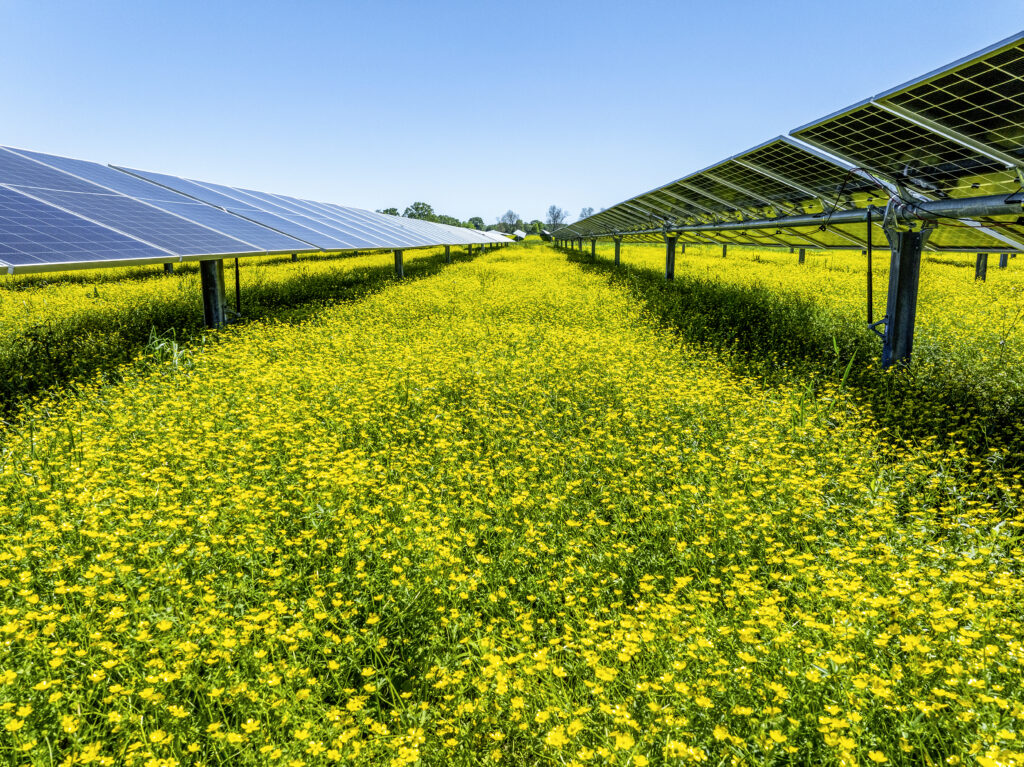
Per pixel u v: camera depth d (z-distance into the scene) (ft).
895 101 17.39
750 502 13.39
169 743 7.47
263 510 12.86
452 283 56.34
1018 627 8.73
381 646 8.90
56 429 17.35
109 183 36.19
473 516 12.85
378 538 11.50
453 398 21.75
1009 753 6.33
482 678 8.16
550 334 30.55
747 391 22.65
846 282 58.18
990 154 16.93
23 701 7.85
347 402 19.67
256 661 8.59
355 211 86.48
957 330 30.50
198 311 37.63
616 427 18.53
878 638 8.22
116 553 11.25
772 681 8.09
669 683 7.72
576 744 7.28
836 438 16.74
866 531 11.96
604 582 10.60
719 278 63.52
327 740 7.46
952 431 17.83
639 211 63.21
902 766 7.05
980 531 12.10
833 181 26.32
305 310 39.70
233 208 45.93
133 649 8.35
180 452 15.28
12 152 33.04
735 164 31.14
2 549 11.09
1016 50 13.51
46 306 39.68
